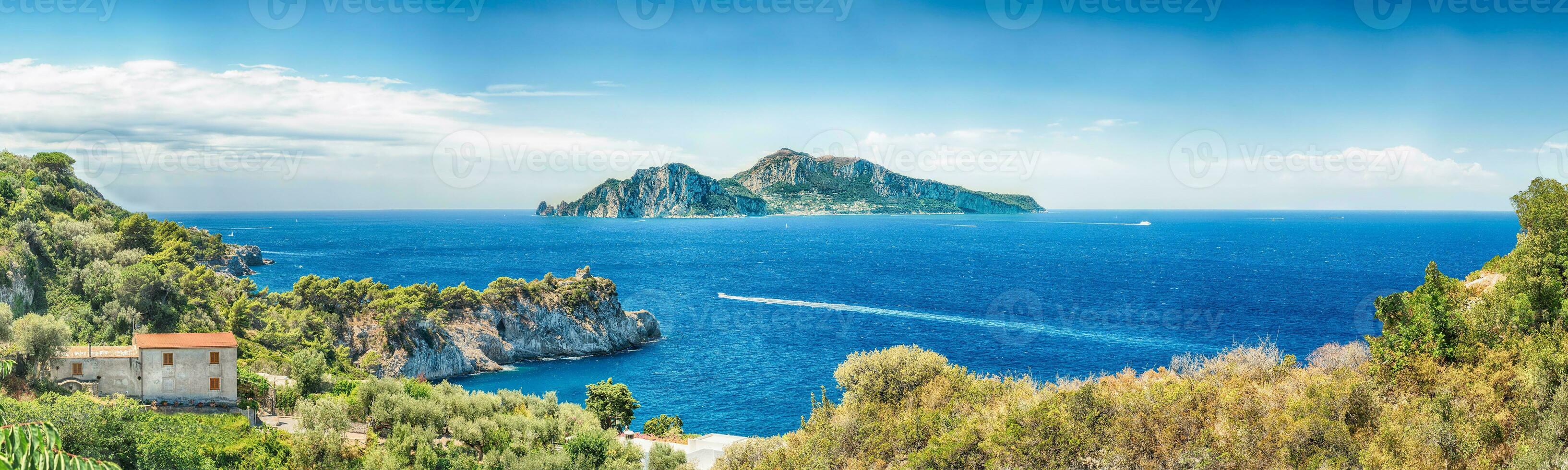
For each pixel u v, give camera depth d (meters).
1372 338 46.53
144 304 93.25
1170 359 124.88
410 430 56.34
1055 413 42.34
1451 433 35.53
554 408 73.25
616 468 52.88
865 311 179.00
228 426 54.19
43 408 40.72
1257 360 46.81
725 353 134.25
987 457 41.66
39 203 116.62
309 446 50.91
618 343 137.25
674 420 80.69
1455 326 43.62
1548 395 36.47
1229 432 38.50
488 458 53.78
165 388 57.44
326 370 83.56
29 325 54.34
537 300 131.75
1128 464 38.81
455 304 124.75
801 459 47.91
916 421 47.25
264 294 119.12
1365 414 39.12
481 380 116.31
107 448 41.41
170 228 134.50
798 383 113.81
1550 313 44.31
